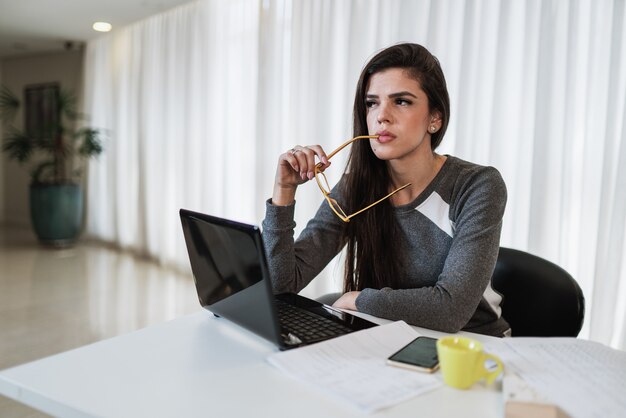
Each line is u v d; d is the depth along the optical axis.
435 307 1.05
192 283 4.03
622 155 2.02
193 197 4.27
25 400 0.75
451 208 1.25
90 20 4.72
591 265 2.19
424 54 1.20
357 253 1.36
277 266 1.25
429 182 1.28
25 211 6.91
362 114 1.31
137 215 4.98
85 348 0.90
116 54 5.20
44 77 6.36
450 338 0.80
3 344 2.66
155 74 4.68
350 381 0.76
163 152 4.59
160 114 4.63
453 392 0.74
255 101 3.68
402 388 0.74
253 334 0.98
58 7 4.28
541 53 2.21
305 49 3.23
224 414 0.68
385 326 0.98
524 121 2.31
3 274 4.16
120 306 3.38
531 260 1.38
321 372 0.79
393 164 1.27
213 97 4.04
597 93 2.12
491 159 2.39
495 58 2.36
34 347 2.63
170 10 4.39
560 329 1.31
